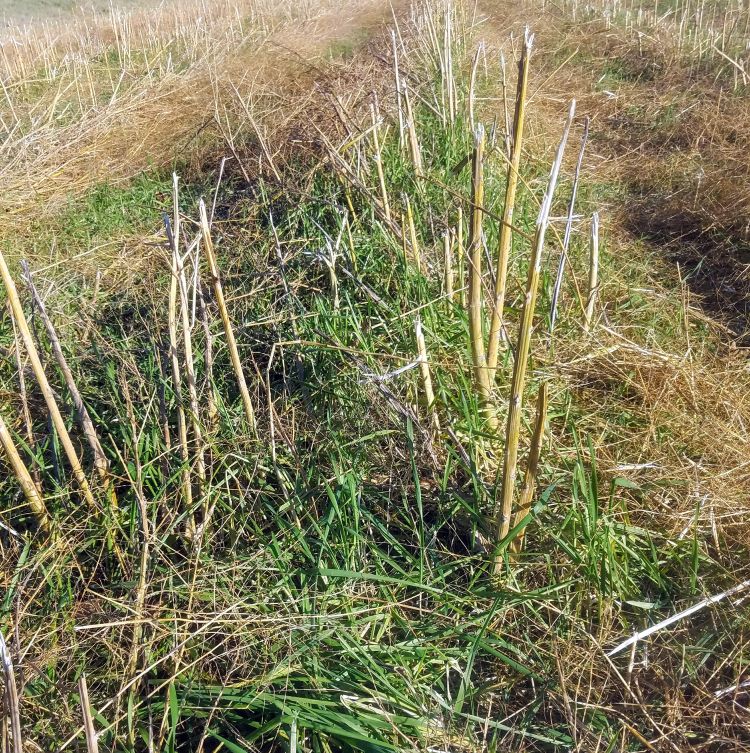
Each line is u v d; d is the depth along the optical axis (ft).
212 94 22.31
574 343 10.62
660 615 7.25
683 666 6.72
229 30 30.37
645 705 6.41
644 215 16.44
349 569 7.55
